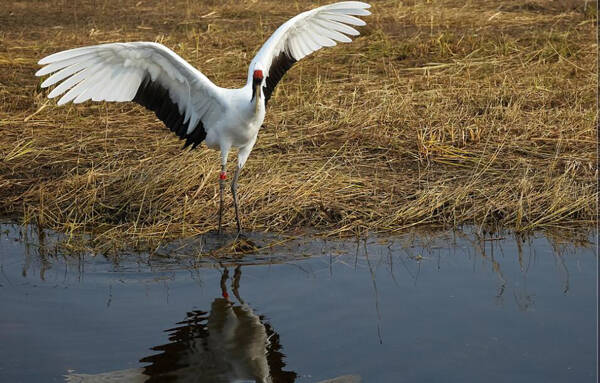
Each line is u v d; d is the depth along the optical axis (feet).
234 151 43.60
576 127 47.91
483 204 39.27
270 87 39.27
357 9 38.65
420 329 27.14
